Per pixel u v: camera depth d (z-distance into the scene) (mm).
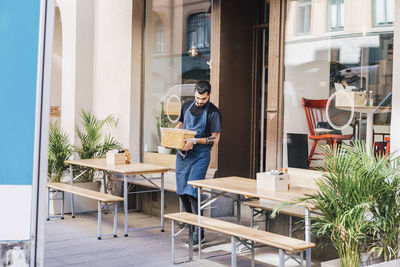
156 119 7668
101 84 8617
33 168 2178
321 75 5414
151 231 6309
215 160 6570
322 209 3605
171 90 7406
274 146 5840
